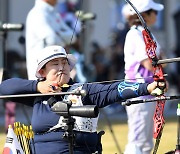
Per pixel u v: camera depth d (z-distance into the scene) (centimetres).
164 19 4688
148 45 1432
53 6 2247
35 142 1495
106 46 4344
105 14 4412
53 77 1495
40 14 2212
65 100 1463
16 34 4016
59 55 1496
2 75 1866
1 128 3056
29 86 1505
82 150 1477
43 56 1503
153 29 4672
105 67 4184
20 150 1462
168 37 4688
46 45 2198
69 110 1363
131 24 1945
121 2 4425
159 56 1812
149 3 1922
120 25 4394
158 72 1399
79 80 2642
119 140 2653
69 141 1388
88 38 4256
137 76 1894
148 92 1402
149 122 1928
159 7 1942
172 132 2842
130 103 1378
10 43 4006
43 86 1493
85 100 1473
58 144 1475
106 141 2616
